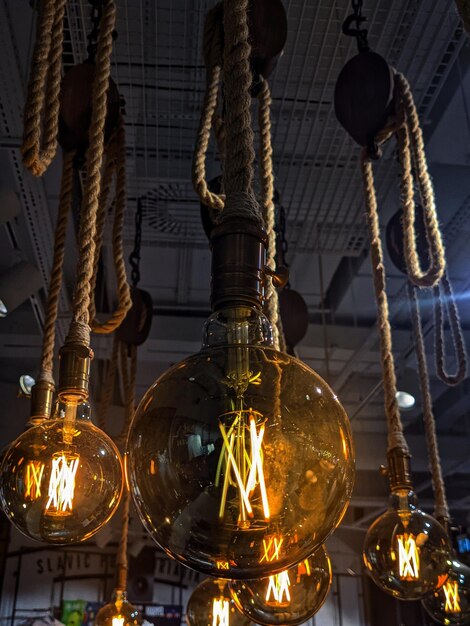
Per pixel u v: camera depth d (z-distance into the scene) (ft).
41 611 27.32
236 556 1.80
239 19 2.17
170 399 1.84
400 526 4.05
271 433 1.76
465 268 13.39
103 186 4.27
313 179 9.58
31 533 2.86
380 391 17.76
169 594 30.27
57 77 3.16
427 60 7.49
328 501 1.85
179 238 11.12
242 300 1.99
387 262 13.15
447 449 20.93
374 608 30.83
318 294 15.61
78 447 2.86
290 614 3.69
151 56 7.27
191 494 1.75
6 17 6.61
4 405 16.63
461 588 5.35
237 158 2.09
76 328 2.88
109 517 2.98
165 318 15.71
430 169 10.44
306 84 7.72
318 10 6.50
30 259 11.14
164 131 8.45
